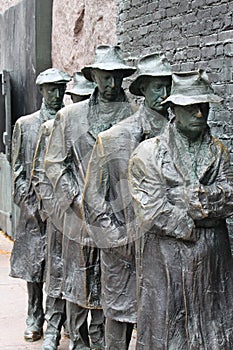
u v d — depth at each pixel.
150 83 5.68
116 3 8.95
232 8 6.57
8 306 9.21
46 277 7.39
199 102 4.88
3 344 7.87
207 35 6.95
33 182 7.38
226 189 5.04
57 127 6.65
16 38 12.70
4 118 12.93
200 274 5.05
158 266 5.17
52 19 11.42
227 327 5.10
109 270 6.02
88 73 6.62
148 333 5.27
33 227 7.92
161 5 7.80
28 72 11.91
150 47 8.09
